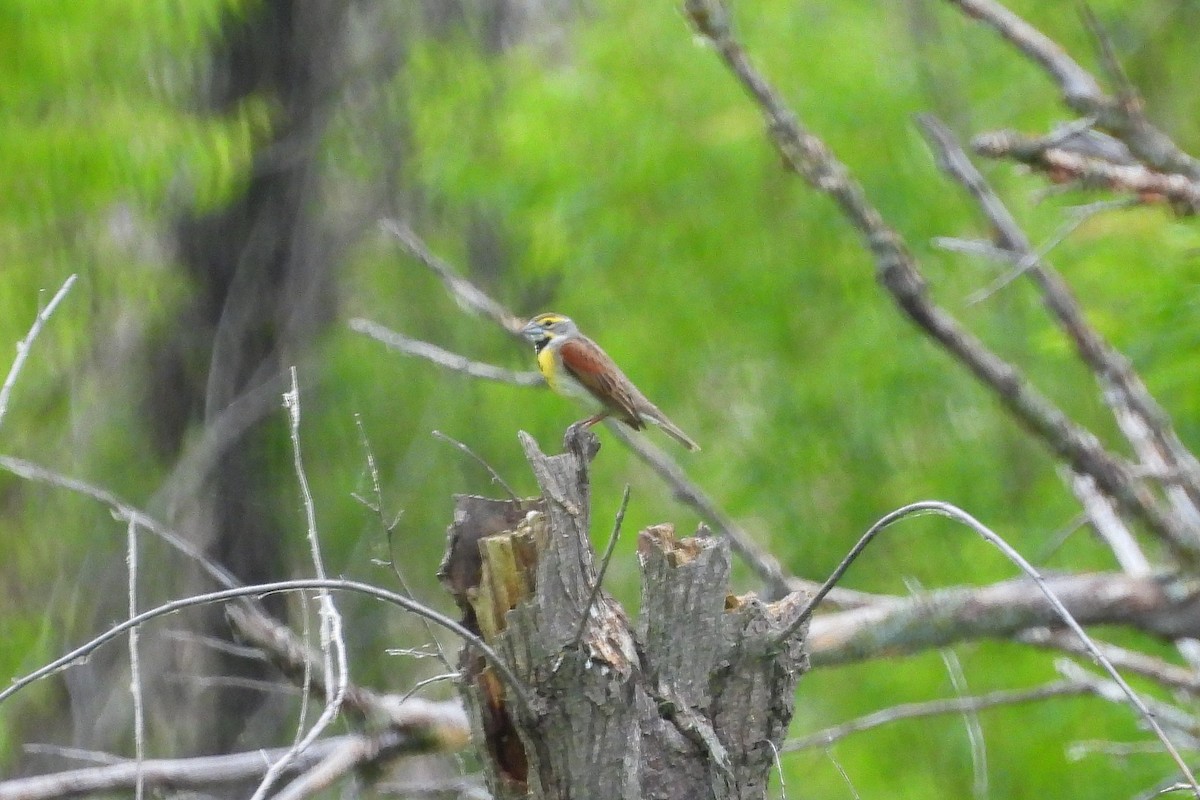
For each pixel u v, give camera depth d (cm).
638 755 508
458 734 748
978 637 841
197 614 1476
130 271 1434
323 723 516
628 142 1455
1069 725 1302
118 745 1464
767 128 767
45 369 1498
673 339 1509
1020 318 1453
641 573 537
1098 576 852
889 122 1432
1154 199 736
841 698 1436
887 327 1434
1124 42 1484
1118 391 808
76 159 1209
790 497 1487
